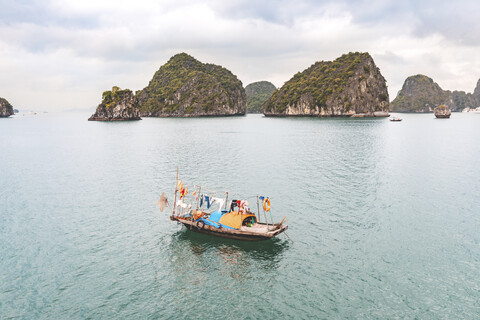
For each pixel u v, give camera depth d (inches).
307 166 2076.8
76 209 1312.7
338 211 1256.8
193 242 1011.9
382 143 3265.3
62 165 2242.9
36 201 1422.2
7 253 944.3
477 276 815.1
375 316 677.9
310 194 1466.5
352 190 1529.3
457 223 1140.5
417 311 692.7
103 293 757.9
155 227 1127.0
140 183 1697.8
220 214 1073.5
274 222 1156.5
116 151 2883.9
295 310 698.2
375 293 752.3
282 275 829.8
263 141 3516.2
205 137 4050.2
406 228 1098.1
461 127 5570.9
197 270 856.3
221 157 2440.9
